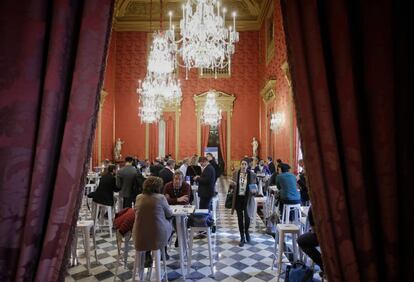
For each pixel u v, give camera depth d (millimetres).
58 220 1542
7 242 1532
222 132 16266
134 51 16297
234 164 16125
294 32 1720
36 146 1573
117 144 15562
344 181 1679
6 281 1521
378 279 1606
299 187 6629
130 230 4113
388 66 1680
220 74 16391
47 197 1579
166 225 3686
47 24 1650
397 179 1667
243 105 16281
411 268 1623
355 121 1661
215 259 4949
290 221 6188
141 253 3855
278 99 11648
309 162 1691
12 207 1547
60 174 1561
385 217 1636
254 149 15570
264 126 14891
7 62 1587
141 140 16219
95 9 1644
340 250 1619
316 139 1684
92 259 4930
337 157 1652
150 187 3672
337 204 1636
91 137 1647
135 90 16250
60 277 1552
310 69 1705
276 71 11922
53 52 1591
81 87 1611
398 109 1707
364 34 1718
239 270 4508
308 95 1693
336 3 1713
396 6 1732
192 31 6863
